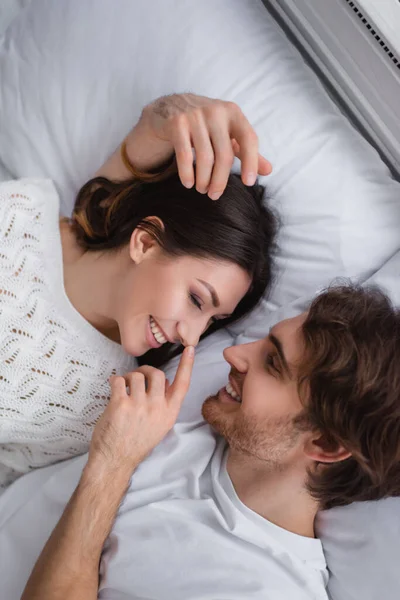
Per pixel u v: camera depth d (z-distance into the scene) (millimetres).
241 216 1152
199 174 1022
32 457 1197
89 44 1283
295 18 1223
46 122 1331
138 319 1154
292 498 1031
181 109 1088
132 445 1007
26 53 1335
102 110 1298
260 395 1017
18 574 1037
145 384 1092
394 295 1164
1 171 1427
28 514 1087
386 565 1012
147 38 1251
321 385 964
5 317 1107
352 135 1218
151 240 1151
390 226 1210
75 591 922
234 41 1234
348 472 1004
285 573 992
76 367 1160
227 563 966
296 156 1221
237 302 1186
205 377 1212
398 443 942
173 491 1054
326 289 1089
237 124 1061
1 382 1101
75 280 1212
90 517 965
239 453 1059
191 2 1237
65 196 1377
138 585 962
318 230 1222
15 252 1146
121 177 1244
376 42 1100
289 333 1028
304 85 1234
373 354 952
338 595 1049
